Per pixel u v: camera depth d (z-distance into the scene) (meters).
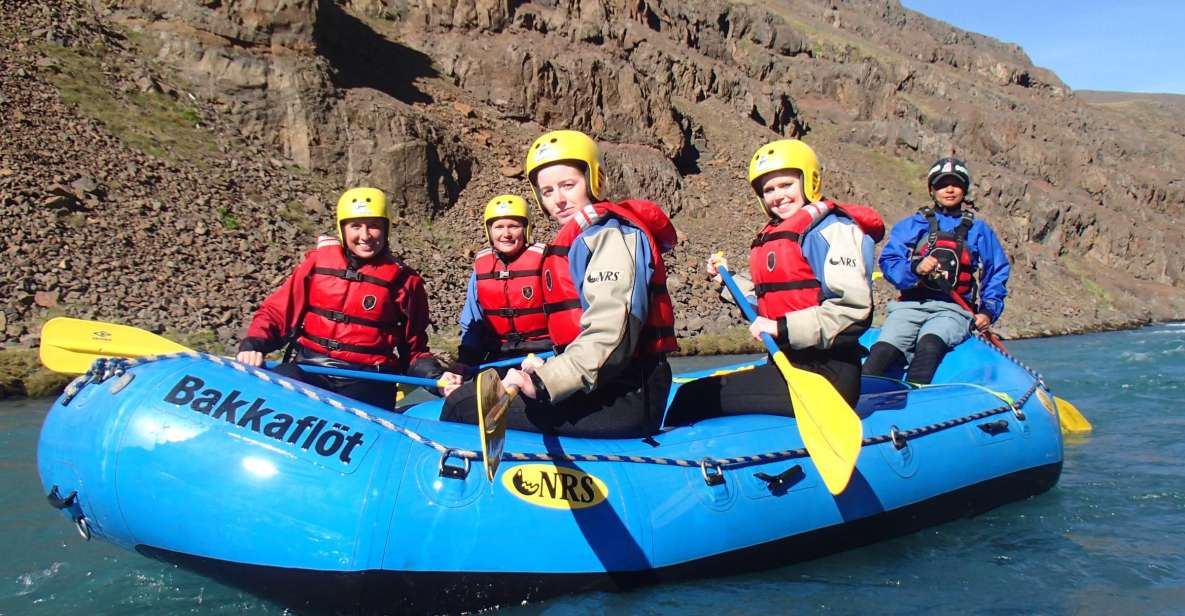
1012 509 4.29
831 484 3.14
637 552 2.99
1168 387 9.36
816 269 3.42
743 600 3.03
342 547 2.71
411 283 4.21
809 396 3.29
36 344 8.96
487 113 23.81
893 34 59.16
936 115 43.31
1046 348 17.89
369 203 3.98
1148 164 54.41
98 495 3.02
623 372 3.20
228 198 14.90
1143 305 35.16
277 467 2.82
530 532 2.87
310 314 4.07
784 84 42.03
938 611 2.95
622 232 3.06
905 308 5.47
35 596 3.11
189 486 2.86
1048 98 60.03
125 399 3.06
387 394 4.16
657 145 26.94
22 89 14.52
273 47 18.61
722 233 24.98
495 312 5.38
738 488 3.26
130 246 12.23
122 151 14.54
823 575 3.30
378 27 24.83
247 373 3.09
